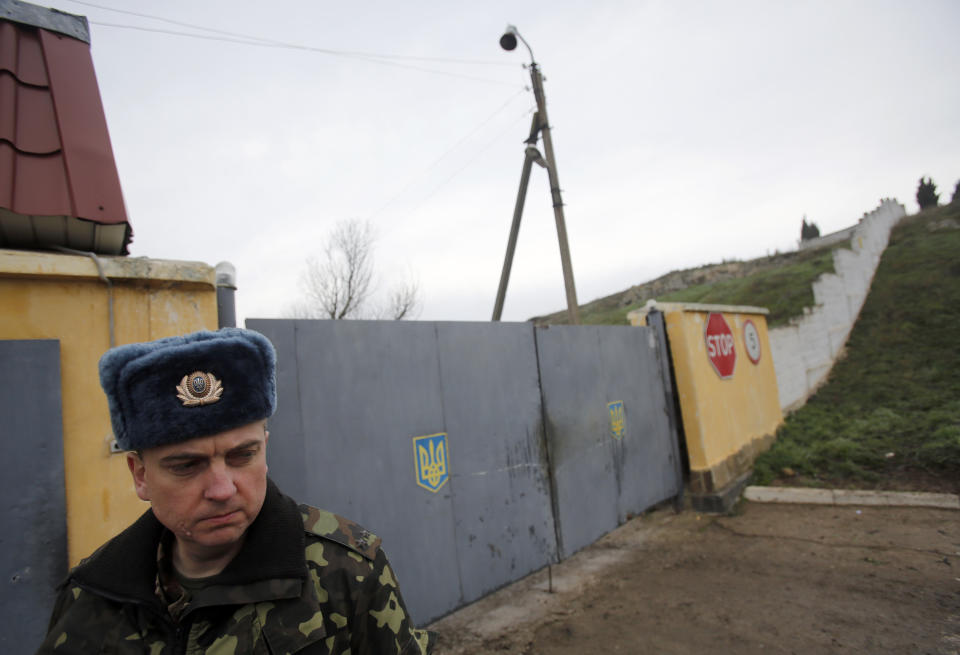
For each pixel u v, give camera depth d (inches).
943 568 157.1
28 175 80.5
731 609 145.6
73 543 77.0
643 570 177.8
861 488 231.1
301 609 35.0
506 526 151.6
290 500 40.5
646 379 228.4
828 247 799.1
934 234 645.3
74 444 78.5
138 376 32.9
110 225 85.7
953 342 376.2
